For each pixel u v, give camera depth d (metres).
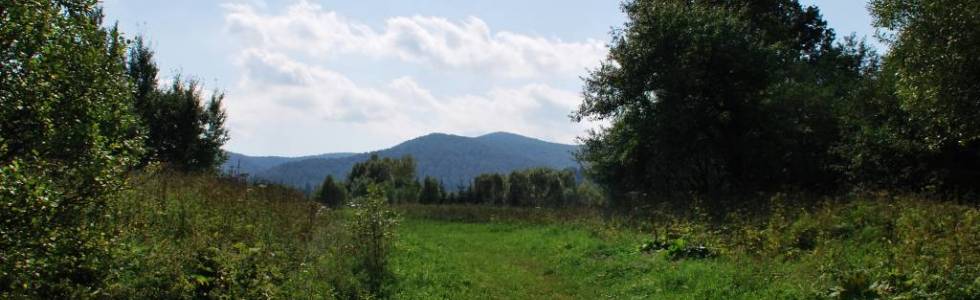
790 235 14.35
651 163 29.97
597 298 12.69
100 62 6.40
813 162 26.03
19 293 6.15
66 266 6.59
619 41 27.91
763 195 23.08
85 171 6.21
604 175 32.41
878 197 16.80
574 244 19.22
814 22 37.28
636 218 22.48
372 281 11.70
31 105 5.71
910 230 12.32
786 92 26.94
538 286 14.07
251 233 11.31
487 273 15.12
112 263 7.42
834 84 30.34
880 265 10.44
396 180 83.44
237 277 8.89
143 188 11.38
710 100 26.92
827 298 9.79
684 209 21.73
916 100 16.80
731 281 11.43
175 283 8.06
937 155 19.20
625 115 29.11
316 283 10.23
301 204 17.08
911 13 16.61
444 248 19.55
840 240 13.48
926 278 9.29
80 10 6.40
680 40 26.05
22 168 5.57
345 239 13.25
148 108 26.23
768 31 32.19
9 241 5.48
